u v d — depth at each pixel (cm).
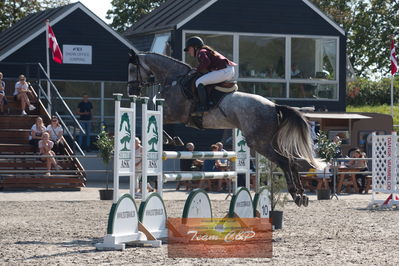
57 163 2086
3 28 4422
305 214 1449
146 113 1042
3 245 984
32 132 2105
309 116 2294
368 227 1227
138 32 2894
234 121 1126
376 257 894
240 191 1136
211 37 2669
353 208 1606
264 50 2734
